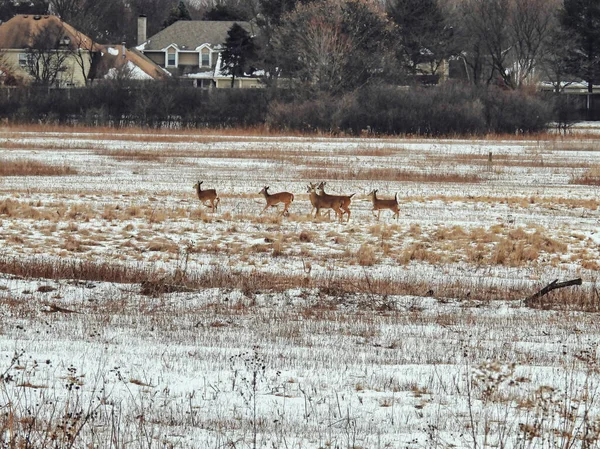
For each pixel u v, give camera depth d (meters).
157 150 194.88
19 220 100.06
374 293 68.62
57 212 103.62
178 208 111.44
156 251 86.19
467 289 71.44
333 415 36.97
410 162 180.25
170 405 37.56
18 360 42.66
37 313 57.88
